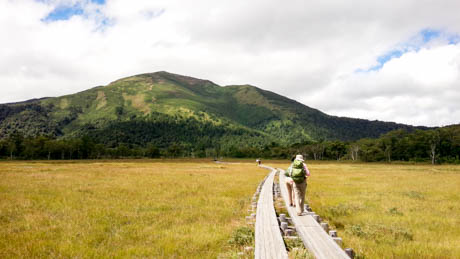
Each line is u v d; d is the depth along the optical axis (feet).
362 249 23.40
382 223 33.22
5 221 31.58
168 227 30.12
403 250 23.44
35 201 42.83
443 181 87.71
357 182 83.97
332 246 20.45
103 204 42.09
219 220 33.27
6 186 61.05
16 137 492.95
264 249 19.76
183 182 76.28
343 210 40.22
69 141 517.55
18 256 20.56
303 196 31.40
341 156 496.64
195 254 21.66
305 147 521.24
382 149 428.97
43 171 116.26
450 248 24.21
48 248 22.54
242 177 97.40
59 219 32.45
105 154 543.39
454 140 366.22
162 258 20.59
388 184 77.97
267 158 531.50
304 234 23.54
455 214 39.17
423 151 384.68
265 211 33.06
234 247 23.15
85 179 81.41
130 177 91.15
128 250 22.24
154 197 49.85
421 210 41.73
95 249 22.29
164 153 628.28
